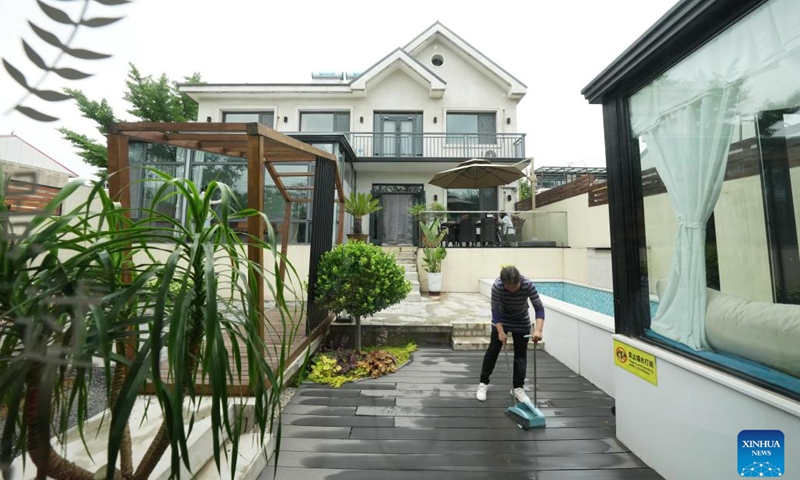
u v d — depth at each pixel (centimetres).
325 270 379
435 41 1112
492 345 300
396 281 396
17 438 84
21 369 71
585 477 197
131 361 88
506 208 1034
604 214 694
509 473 201
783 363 143
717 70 168
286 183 725
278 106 1052
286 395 304
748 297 159
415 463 209
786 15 139
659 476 196
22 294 72
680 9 167
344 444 229
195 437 179
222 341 92
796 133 140
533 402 291
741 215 162
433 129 1066
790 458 132
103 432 181
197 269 104
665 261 204
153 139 277
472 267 796
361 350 418
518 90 1056
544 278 796
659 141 204
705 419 166
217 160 715
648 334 216
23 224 57
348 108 1061
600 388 318
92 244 93
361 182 1041
